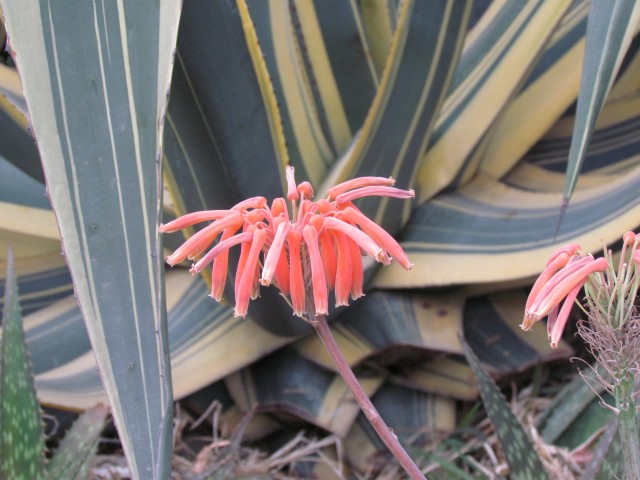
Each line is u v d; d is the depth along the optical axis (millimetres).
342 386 819
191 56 613
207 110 647
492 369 824
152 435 390
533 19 874
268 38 774
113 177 433
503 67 877
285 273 381
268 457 858
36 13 452
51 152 437
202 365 803
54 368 828
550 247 783
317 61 857
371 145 786
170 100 633
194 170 689
